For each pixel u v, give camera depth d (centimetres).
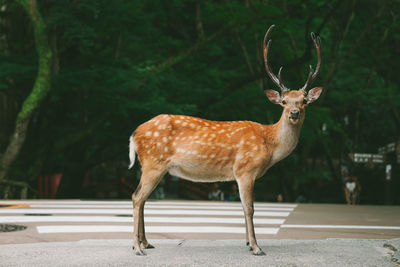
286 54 2392
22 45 1973
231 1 2086
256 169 600
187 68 2167
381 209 1199
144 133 612
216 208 1146
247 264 526
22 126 1664
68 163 2228
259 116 2203
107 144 2230
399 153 2375
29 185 1884
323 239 718
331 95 2731
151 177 604
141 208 612
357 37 2533
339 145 3100
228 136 605
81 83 1734
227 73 2288
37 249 605
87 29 1606
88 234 748
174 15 2047
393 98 2667
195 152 602
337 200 3278
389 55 2688
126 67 1875
